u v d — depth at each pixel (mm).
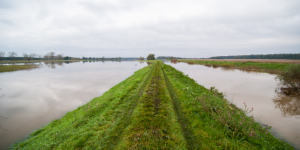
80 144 3994
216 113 5512
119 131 4508
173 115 5457
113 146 3816
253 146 3777
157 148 3680
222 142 3852
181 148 3635
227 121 4723
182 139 3992
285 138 4758
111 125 4879
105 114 5770
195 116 5375
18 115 7711
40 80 19000
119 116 5535
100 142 4008
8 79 20281
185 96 7781
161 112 5719
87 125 5070
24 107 8898
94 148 3781
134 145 3814
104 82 16922
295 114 6812
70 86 14812
